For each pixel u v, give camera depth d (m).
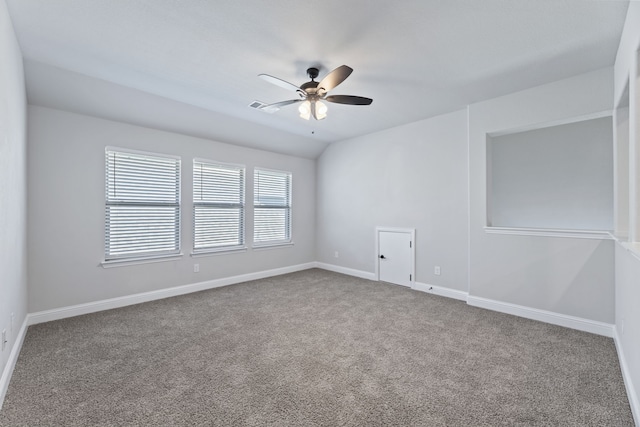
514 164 4.66
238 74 2.91
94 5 1.93
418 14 1.99
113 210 3.58
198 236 4.36
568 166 4.27
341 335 2.77
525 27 2.12
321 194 5.93
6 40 1.92
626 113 2.53
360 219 5.20
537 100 3.11
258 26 2.14
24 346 2.51
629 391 1.84
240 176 4.89
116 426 1.58
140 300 3.73
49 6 1.93
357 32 2.20
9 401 1.78
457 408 1.74
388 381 2.02
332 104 3.67
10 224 2.11
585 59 2.56
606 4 1.88
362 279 5.02
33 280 3.02
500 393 1.89
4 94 1.88
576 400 1.82
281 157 5.43
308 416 1.67
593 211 4.11
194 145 4.28
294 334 2.79
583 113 2.82
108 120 3.51
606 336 2.73
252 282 4.79
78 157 3.31
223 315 3.29
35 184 3.03
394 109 3.85
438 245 4.15
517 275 3.30
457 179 3.95
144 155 3.83
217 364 2.23
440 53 2.48
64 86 2.97
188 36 2.28
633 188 1.88
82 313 3.30
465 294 3.86
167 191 4.04
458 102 3.59
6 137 1.95
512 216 4.67
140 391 1.89
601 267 2.79
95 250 3.42
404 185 4.55
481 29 2.15
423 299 3.89
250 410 1.71
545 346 2.54
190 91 3.32
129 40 2.34
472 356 2.37
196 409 1.72
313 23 2.10
